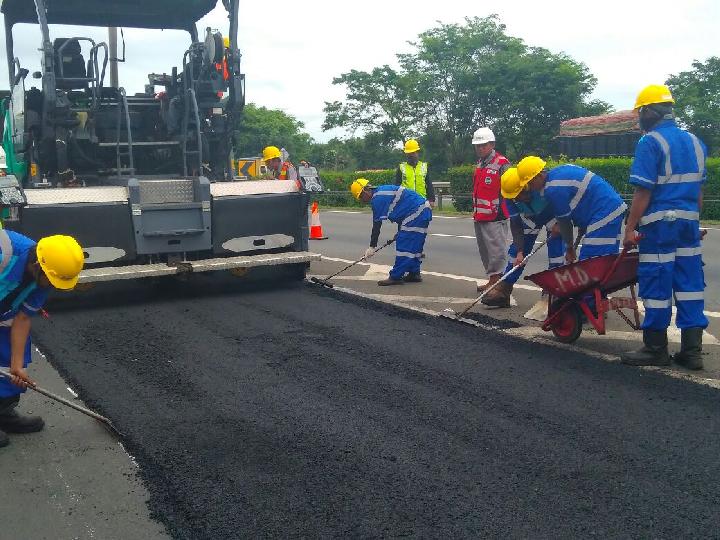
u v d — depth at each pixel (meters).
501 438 4.11
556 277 5.80
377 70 46.84
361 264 10.74
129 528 3.27
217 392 4.96
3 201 6.95
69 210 7.46
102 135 9.48
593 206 6.00
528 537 3.11
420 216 8.68
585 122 26.09
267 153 11.58
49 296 7.68
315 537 3.14
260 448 4.04
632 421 4.32
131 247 7.73
